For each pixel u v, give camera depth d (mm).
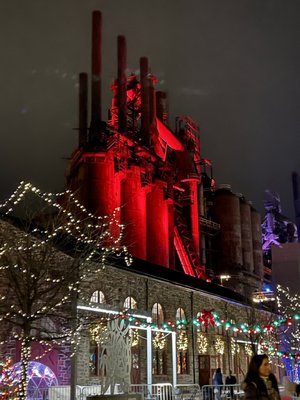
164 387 24438
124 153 61062
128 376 19297
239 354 38844
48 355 22156
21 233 20953
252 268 90188
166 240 65938
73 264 21297
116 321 19672
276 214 108812
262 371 7543
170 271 33781
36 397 20797
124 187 61219
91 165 59438
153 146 71500
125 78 68438
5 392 18234
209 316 29141
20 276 19219
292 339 43562
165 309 31047
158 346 30047
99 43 65812
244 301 40969
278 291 51625
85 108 67688
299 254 60625
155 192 65938
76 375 21812
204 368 34094
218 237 86625
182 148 77125
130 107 72562
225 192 89188
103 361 19078
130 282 28438
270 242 105188
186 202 77312
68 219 28094
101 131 61906
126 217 59906
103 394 18281
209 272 78625
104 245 32250
